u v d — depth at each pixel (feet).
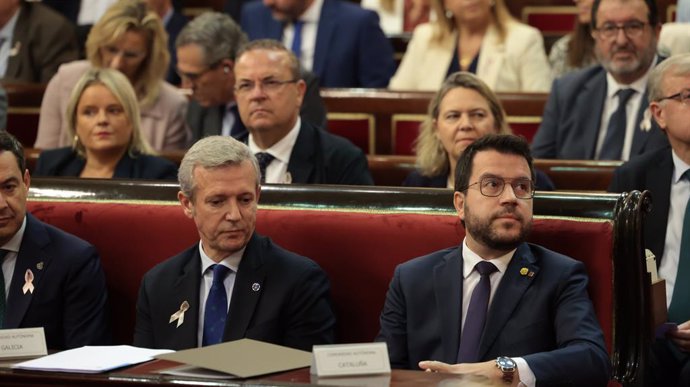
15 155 32.89
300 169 40.91
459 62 56.75
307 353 26.61
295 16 61.21
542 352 28.55
